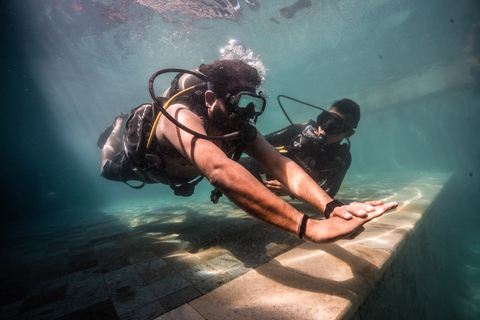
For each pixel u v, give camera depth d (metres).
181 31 8.91
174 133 1.12
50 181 19.58
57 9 7.52
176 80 1.60
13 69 11.66
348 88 18.28
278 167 1.38
